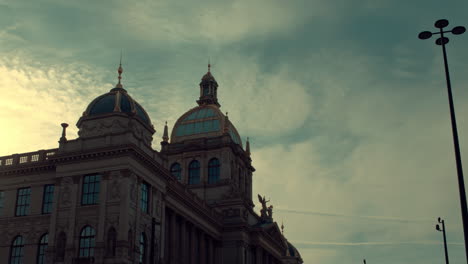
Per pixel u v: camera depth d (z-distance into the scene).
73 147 60.84
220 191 97.75
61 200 59.12
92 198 58.22
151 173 63.16
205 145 102.19
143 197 61.25
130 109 64.94
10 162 65.69
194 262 77.69
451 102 35.41
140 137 63.66
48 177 63.00
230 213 91.38
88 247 56.28
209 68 120.12
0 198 64.44
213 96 115.94
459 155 33.56
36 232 60.94
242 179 106.56
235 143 104.62
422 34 37.78
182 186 76.94
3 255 61.47
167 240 70.50
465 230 31.89
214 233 87.12
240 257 88.19
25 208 63.09
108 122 62.53
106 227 55.88
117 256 54.09
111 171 57.97
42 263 59.62
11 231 62.31
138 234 57.81
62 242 57.47
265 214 109.50
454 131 34.41
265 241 100.56
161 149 105.25
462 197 32.47
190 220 77.62
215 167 101.12
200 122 107.06
